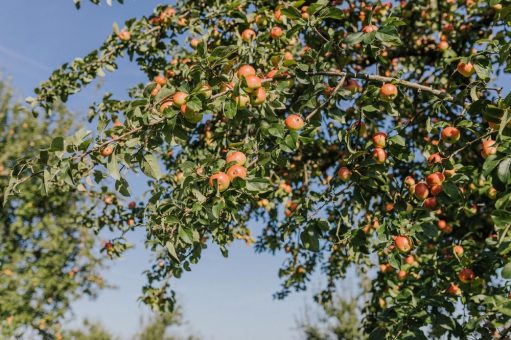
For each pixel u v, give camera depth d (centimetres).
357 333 1516
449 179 280
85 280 1219
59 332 1112
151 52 532
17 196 268
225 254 313
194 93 236
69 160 253
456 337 312
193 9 490
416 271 400
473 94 294
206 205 255
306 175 567
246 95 260
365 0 567
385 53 527
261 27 399
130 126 256
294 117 287
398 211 302
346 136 302
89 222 611
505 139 223
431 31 625
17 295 1030
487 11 573
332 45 318
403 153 290
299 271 746
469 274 346
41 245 1119
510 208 227
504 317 288
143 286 564
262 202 559
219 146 455
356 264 627
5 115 1290
